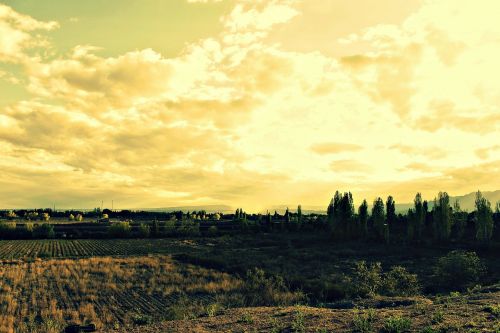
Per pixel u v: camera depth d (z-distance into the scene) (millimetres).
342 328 15789
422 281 46531
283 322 18188
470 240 93688
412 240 98250
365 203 110312
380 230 103812
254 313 21875
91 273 55000
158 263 66438
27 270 57125
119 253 86438
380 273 55656
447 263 39062
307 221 154125
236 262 67000
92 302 37156
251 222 166750
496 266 60906
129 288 44125
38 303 36562
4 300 37375
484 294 20266
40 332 26609
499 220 111875
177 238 128250
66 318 31141
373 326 15234
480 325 13352
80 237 127562
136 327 21172
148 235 131875
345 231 110438
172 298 38781
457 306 17344
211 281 47906
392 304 22750
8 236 121875
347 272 58219
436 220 95812
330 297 36781
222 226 159125
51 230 126312
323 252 84688
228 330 17875
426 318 15461
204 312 27625
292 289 41406
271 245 104625
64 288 44125
